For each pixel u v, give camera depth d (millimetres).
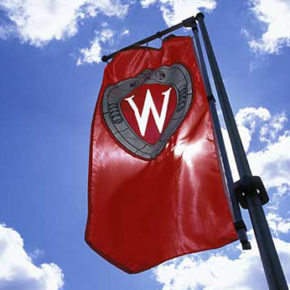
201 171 5824
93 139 7051
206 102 6625
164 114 7027
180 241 5355
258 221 4352
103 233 5887
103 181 6469
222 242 5070
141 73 7918
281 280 3824
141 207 5965
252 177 4695
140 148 6695
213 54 7250
